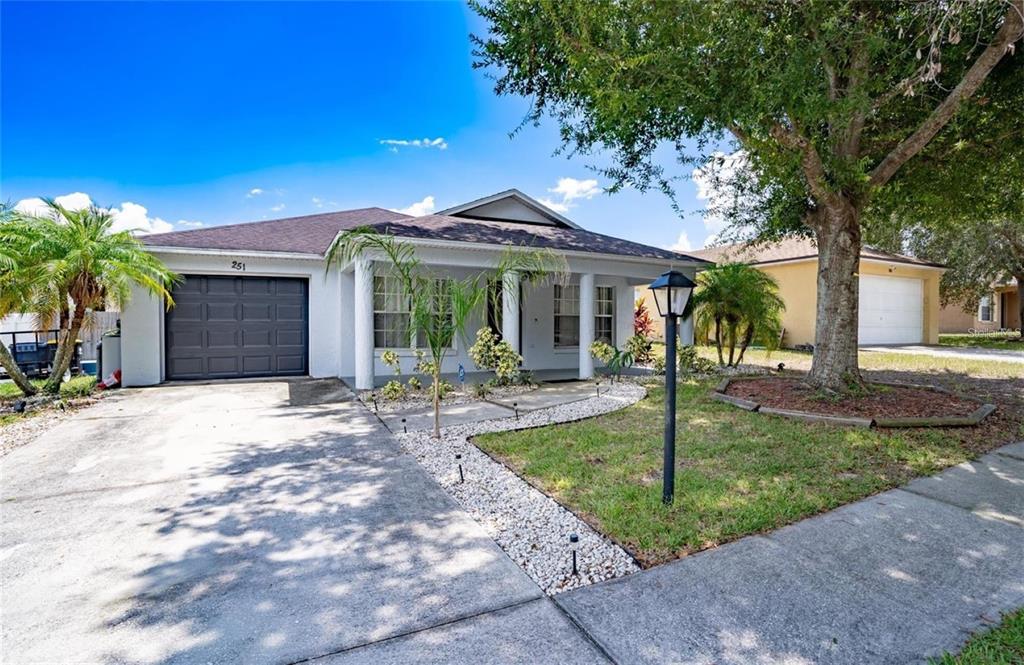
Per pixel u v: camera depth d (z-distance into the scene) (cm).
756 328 1249
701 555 316
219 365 1079
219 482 453
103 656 225
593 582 287
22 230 803
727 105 550
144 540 339
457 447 568
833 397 729
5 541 338
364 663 222
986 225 1848
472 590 280
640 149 740
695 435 595
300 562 311
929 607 260
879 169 695
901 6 586
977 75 584
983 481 443
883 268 1955
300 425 674
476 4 706
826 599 267
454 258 956
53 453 544
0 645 232
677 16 521
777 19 590
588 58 558
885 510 382
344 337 1134
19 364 1134
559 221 1362
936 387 871
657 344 2031
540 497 417
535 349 1312
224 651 229
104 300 965
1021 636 235
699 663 221
